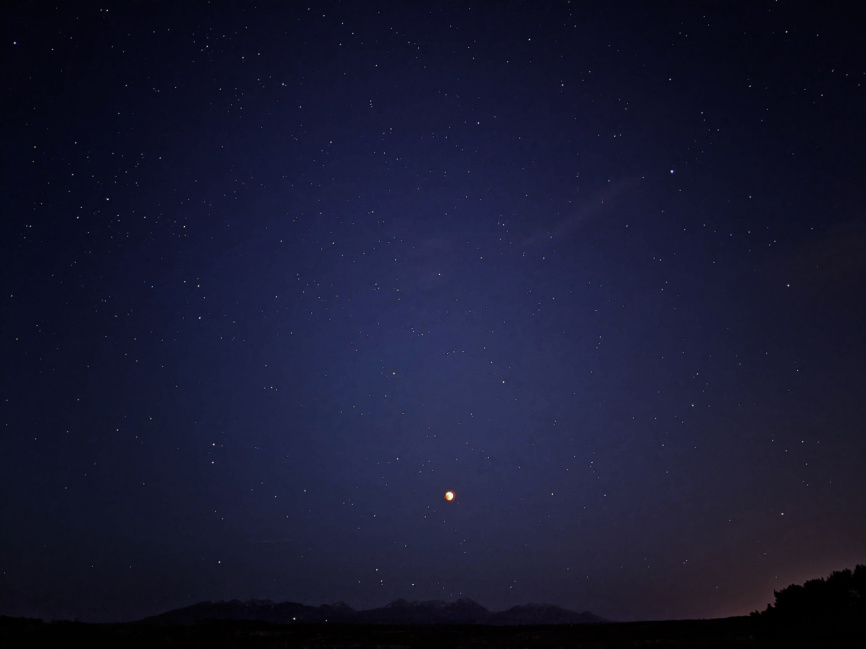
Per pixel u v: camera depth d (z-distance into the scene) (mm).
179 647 18219
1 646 16047
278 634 22688
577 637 22172
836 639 12594
